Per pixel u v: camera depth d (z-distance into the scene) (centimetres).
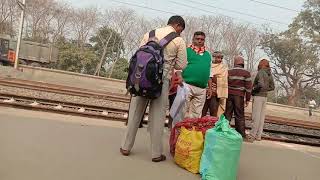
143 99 574
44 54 3862
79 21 5928
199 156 541
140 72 523
